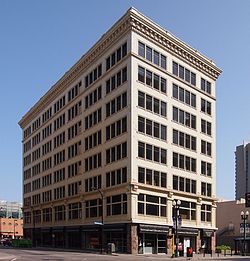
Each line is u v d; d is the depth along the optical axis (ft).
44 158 295.07
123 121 183.11
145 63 187.32
